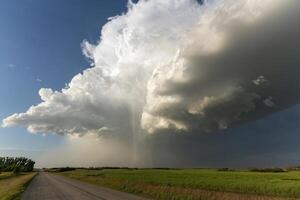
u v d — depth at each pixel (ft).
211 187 127.03
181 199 78.13
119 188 123.65
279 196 97.91
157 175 261.24
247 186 127.34
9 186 159.63
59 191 119.55
